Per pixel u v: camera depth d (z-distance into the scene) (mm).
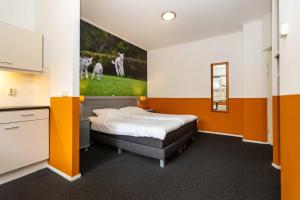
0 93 2256
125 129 2637
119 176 2049
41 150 2154
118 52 4332
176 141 2699
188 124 3355
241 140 3713
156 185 1845
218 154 2830
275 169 2244
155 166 2348
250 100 3576
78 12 1962
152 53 5426
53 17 2158
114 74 4230
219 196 1644
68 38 1955
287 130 1294
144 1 2736
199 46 4582
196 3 2799
